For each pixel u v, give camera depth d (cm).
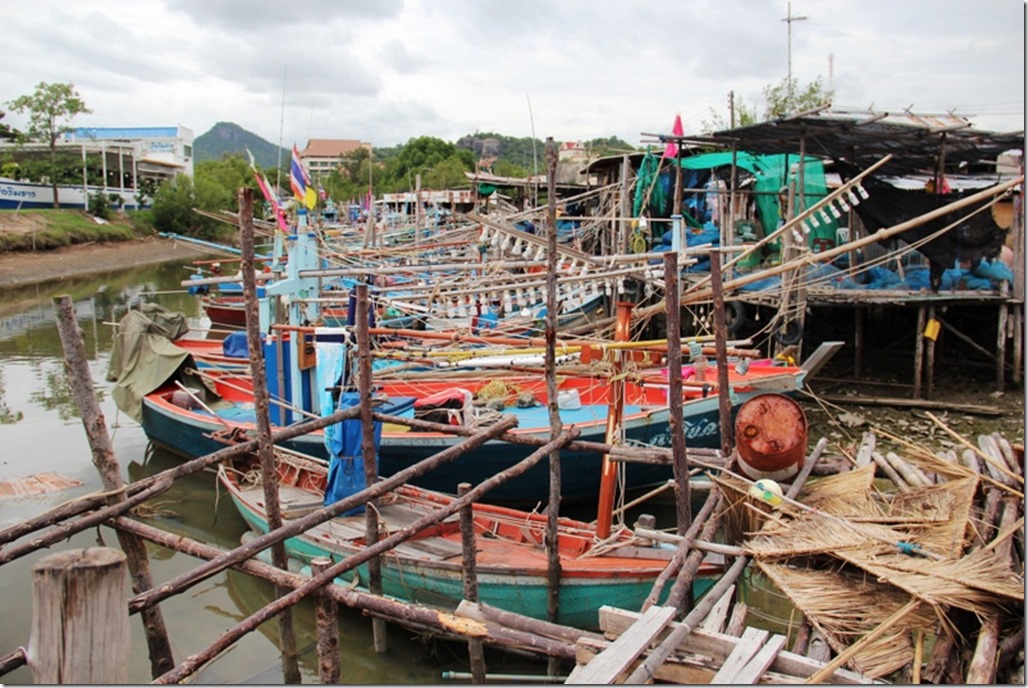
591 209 2844
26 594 912
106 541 1070
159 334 1502
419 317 1312
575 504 1148
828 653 558
